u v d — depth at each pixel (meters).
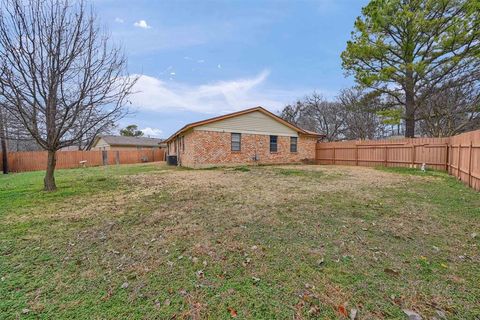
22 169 17.97
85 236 3.47
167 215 4.41
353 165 15.95
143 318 1.85
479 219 4.03
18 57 5.87
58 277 2.41
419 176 9.57
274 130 16.52
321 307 1.94
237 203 5.21
